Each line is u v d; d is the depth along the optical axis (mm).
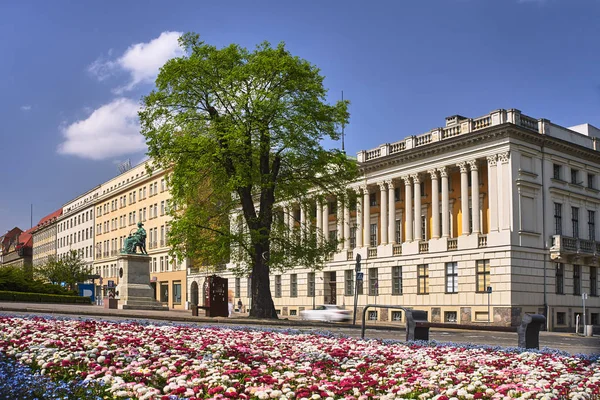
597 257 53188
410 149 56094
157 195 96062
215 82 36906
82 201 134625
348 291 63469
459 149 52312
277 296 73688
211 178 38844
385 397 8398
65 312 30766
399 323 53594
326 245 40531
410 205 57219
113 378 8477
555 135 52656
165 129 36781
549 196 51219
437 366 12078
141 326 18672
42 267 106125
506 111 49562
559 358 14477
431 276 53938
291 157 38625
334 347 15211
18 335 13719
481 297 49250
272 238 38344
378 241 61688
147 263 45281
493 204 49219
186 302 82562
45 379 7734
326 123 38531
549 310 49219
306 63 38062
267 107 35812
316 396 8102
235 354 12219
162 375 9219
